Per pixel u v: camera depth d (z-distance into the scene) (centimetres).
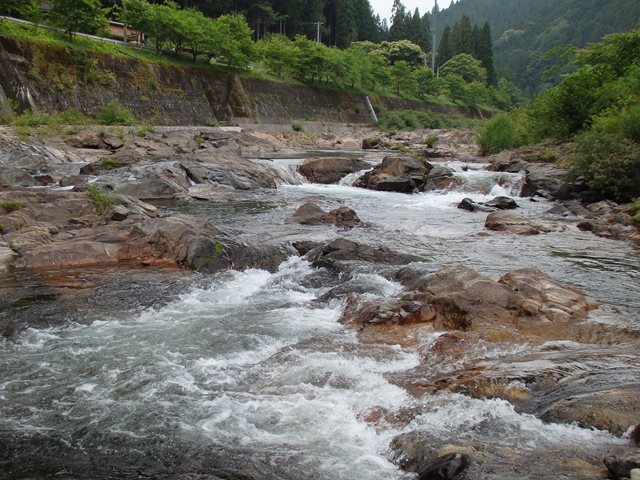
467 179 2447
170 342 761
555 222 1703
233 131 3956
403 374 659
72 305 896
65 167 2350
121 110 3406
